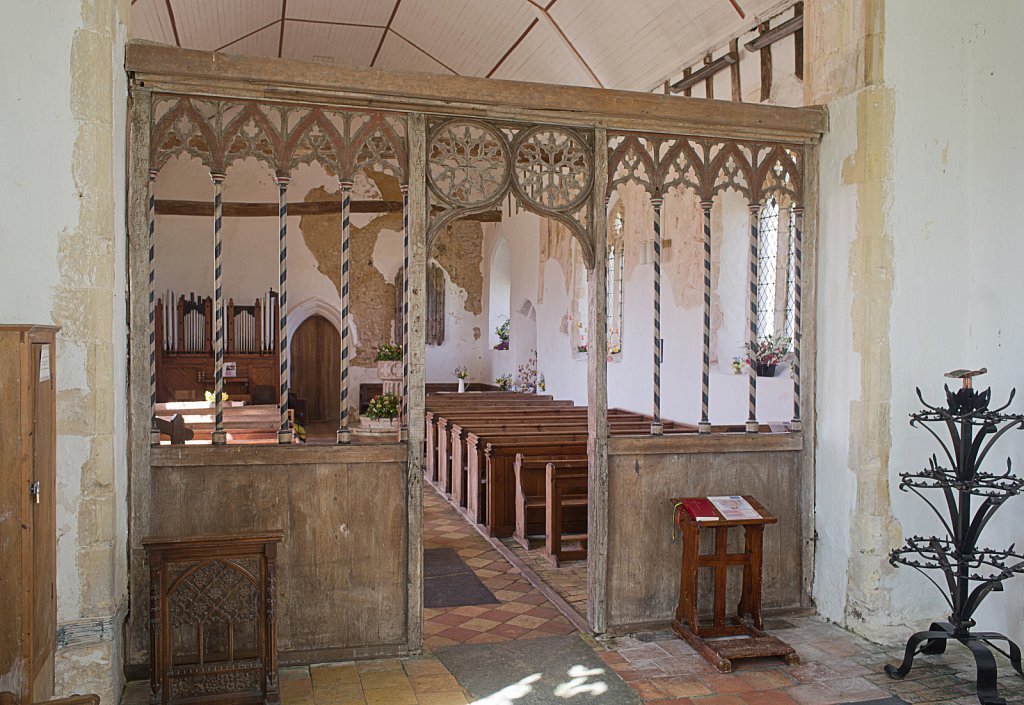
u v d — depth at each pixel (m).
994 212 4.77
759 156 5.23
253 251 16.66
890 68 4.75
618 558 4.84
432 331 18.00
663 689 4.07
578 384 12.40
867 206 4.73
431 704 3.88
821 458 5.11
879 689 4.09
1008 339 4.67
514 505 7.27
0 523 2.94
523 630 4.90
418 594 4.48
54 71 3.63
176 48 4.05
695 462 4.98
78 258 3.65
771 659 4.46
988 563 4.15
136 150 4.07
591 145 4.77
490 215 17.67
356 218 17.30
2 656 2.95
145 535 4.12
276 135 4.30
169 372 15.57
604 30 9.20
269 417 8.64
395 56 12.77
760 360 7.63
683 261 8.91
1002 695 4.05
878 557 4.73
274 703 3.73
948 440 4.90
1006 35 4.68
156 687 3.64
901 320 4.79
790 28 6.92
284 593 4.33
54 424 3.29
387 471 4.46
